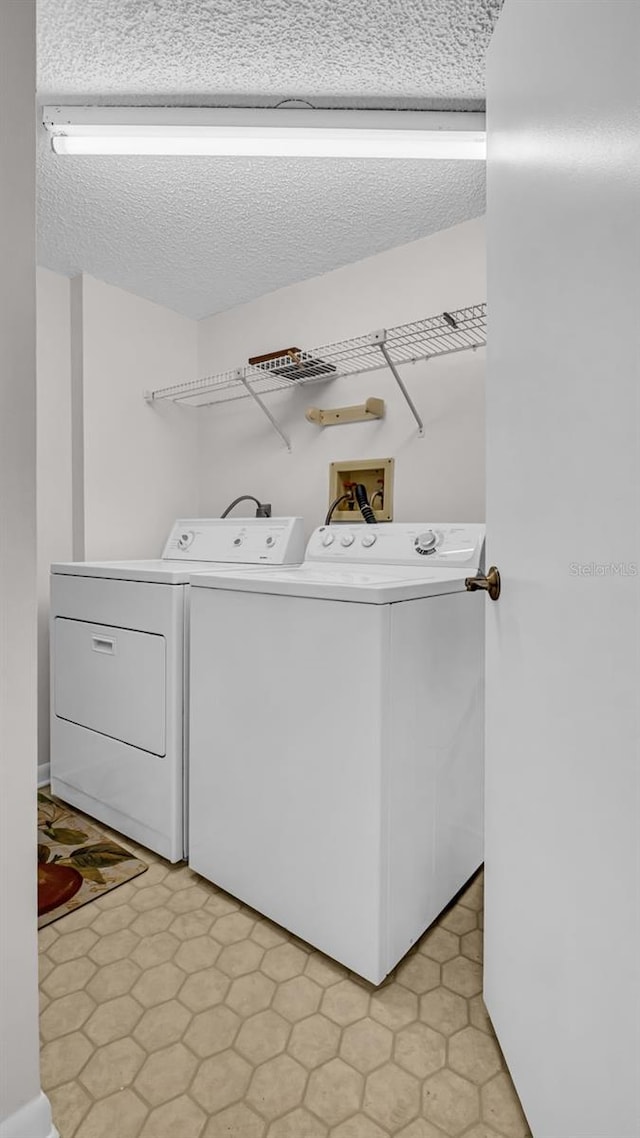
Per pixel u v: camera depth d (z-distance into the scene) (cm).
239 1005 114
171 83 147
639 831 52
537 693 78
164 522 273
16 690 83
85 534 238
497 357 96
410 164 173
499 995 99
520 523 85
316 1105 94
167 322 272
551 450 73
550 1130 74
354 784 119
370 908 117
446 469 206
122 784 178
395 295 217
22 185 82
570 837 67
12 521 82
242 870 145
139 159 170
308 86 149
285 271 237
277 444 256
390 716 118
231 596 146
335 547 206
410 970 125
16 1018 82
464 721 148
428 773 133
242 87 149
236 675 145
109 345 247
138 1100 94
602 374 59
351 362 224
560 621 70
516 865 88
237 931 137
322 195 187
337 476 232
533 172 78
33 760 85
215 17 126
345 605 120
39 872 160
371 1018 111
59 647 202
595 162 60
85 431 238
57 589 203
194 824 158
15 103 80
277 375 234
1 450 81
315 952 130
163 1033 107
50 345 234
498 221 95
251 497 253
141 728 170
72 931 136
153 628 166
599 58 58
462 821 151
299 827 131
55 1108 93
